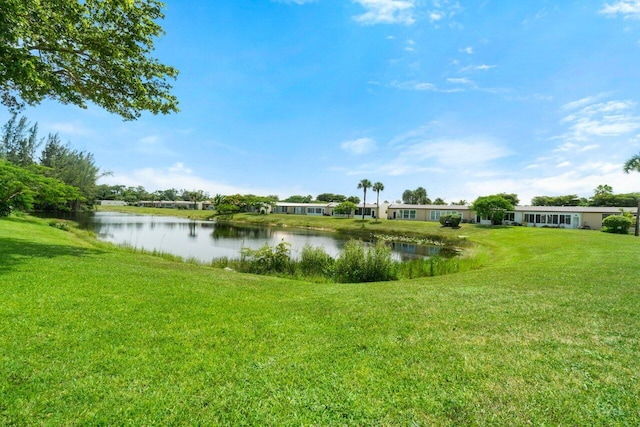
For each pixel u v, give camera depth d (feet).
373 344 12.18
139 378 9.35
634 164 73.67
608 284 22.54
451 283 24.85
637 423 7.70
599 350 11.67
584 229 105.70
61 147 151.53
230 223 167.94
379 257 35.12
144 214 223.10
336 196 310.45
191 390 8.86
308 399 8.59
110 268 24.59
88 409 7.90
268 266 40.70
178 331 12.96
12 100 34.55
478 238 94.17
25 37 24.44
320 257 41.04
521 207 133.80
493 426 7.61
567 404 8.41
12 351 10.38
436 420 7.81
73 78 31.45
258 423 7.64
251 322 14.46
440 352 11.50
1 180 56.65
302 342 12.33
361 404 8.39
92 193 163.63
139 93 33.30
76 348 10.93
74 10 25.84
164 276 23.59
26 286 17.37
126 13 30.50
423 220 159.43
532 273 28.14
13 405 7.85
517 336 12.98
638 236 72.08
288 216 192.95
